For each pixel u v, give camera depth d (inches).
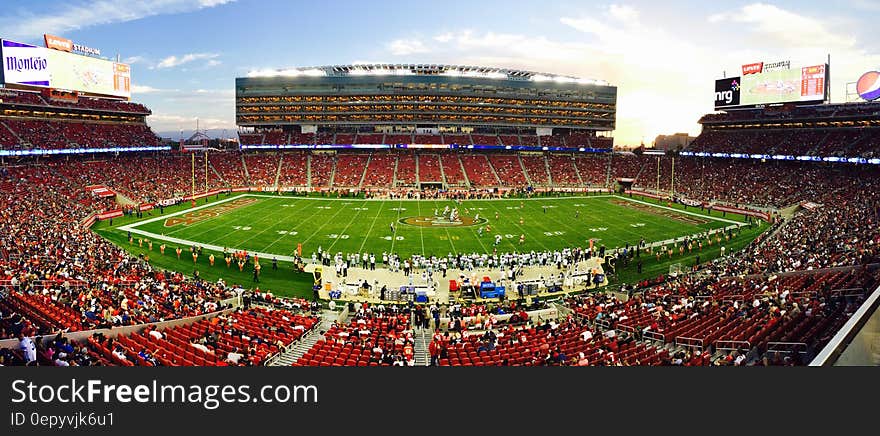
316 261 1560.0
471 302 1229.1
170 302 988.6
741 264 1379.2
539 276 1440.7
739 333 755.4
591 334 801.6
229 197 2999.5
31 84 2753.4
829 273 1087.6
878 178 2541.8
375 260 1594.5
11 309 846.5
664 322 864.3
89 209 2167.8
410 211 2539.4
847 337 421.7
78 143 2940.5
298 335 850.1
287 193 3216.0
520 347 745.6
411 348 748.0
